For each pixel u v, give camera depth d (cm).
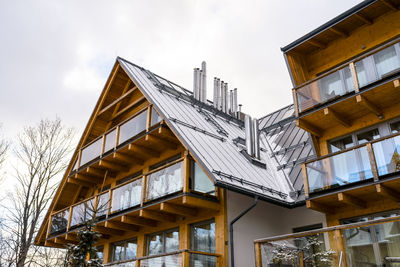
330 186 1104
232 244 1155
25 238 1764
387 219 805
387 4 1217
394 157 995
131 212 1289
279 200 1203
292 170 1384
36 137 2012
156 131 1381
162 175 1257
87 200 1567
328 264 870
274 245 977
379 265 802
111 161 1644
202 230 1259
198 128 1361
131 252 1490
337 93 1198
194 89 1738
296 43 1405
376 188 994
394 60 1094
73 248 951
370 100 1151
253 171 1289
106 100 1873
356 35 1342
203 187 1296
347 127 1273
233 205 1232
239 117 1908
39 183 1925
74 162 1903
